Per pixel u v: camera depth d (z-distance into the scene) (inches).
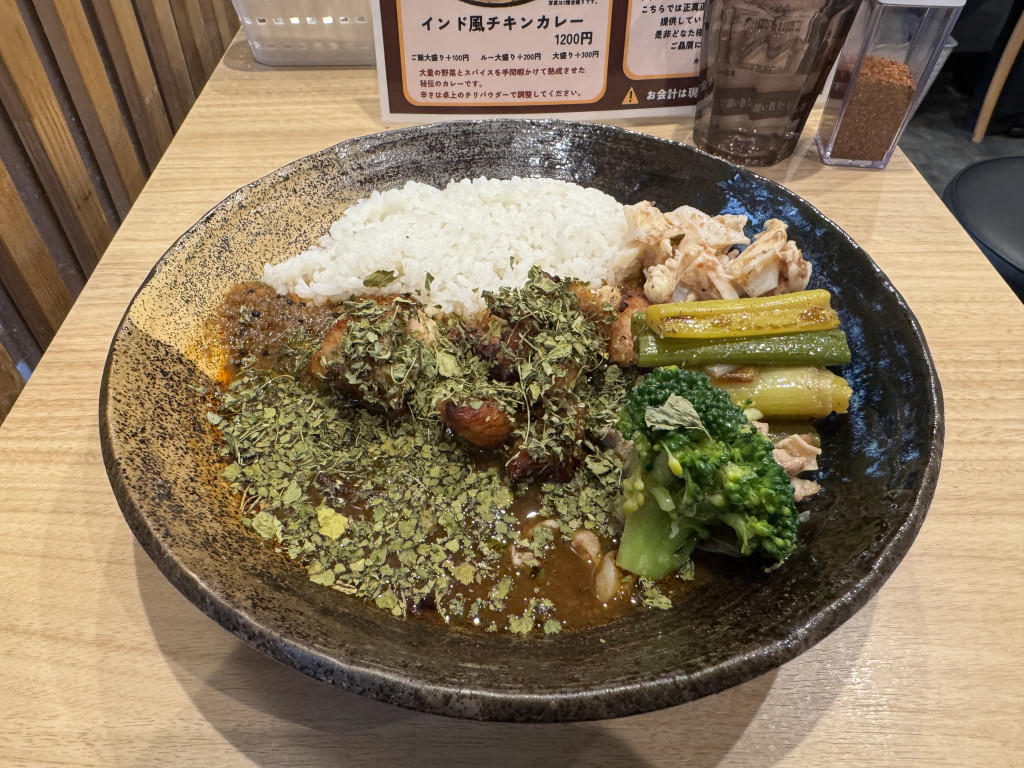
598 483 9.4
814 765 7.4
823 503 8.8
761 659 6.8
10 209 13.0
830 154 13.9
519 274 11.5
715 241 10.9
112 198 16.8
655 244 11.0
